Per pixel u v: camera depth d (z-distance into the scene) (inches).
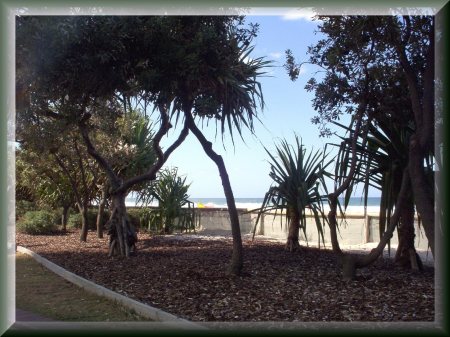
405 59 350.9
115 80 385.7
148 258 518.0
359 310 306.2
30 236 768.3
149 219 829.2
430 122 331.6
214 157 410.6
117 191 542.6
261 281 389.7
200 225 924.0
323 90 406.3
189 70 378.0
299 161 543.2
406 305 315.3
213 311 308.8
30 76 377.1
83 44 361.7
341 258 410.0
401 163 423.5
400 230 460.1
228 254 543.8
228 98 424.2
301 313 301.9
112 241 540.1
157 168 512.1
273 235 797.2
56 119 502.0
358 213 713.0
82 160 711.7
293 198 541.0
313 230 724.0
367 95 396.2
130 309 324.5
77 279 405.7
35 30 342.6
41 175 807.1
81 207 710.5
